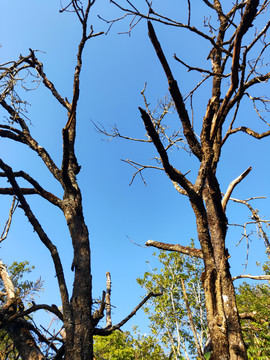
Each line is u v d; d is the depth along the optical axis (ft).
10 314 10.12
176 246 10.98
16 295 11.05
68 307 8.48
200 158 7.89
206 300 6.01
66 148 10.35
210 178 7.99
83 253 10.17
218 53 12.37
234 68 6.85
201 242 6.73
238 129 12.01
